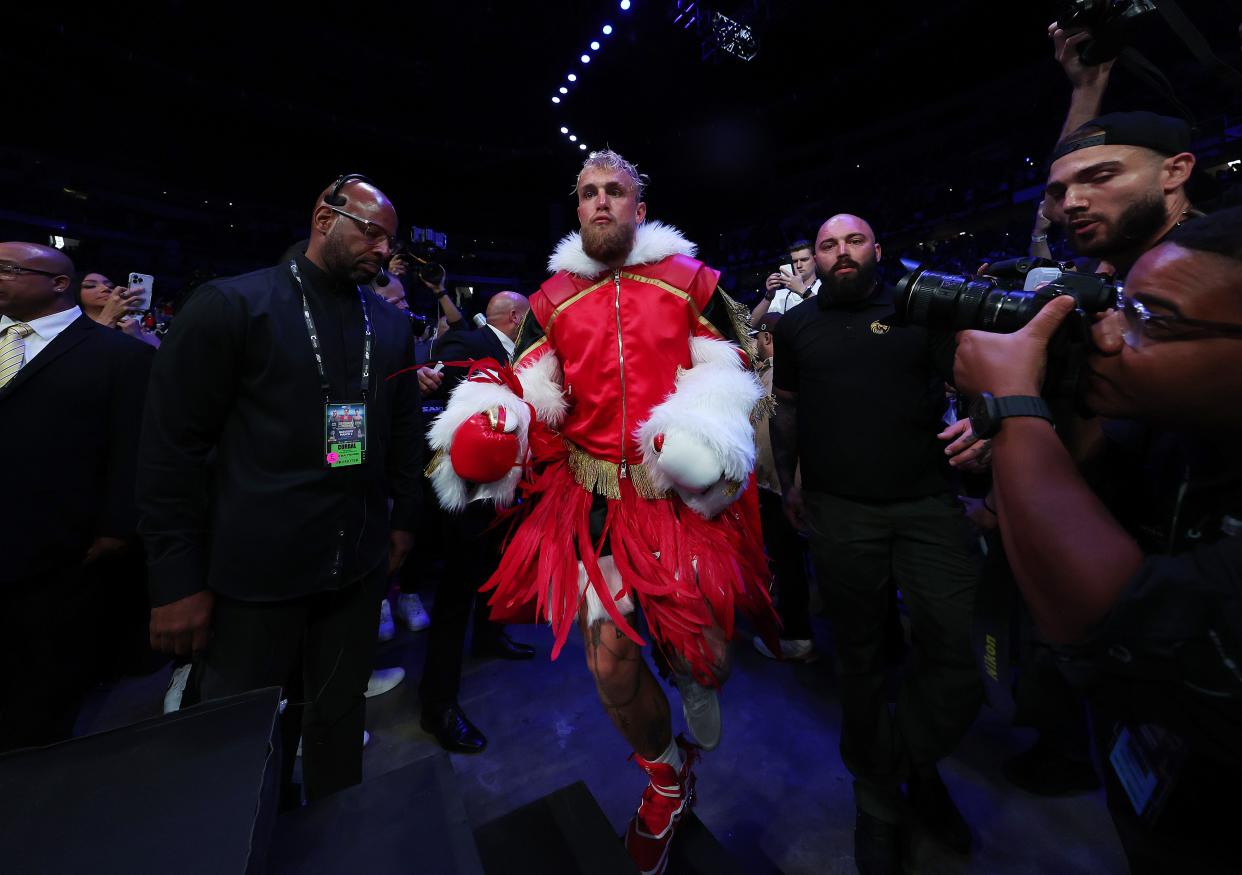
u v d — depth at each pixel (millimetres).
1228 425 465
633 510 1230
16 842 432
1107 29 1061
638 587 1144
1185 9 6879
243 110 14266
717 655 1198
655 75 12555
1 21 10867
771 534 2393
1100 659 473
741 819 1598
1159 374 467
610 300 1222
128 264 14094
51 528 1648
